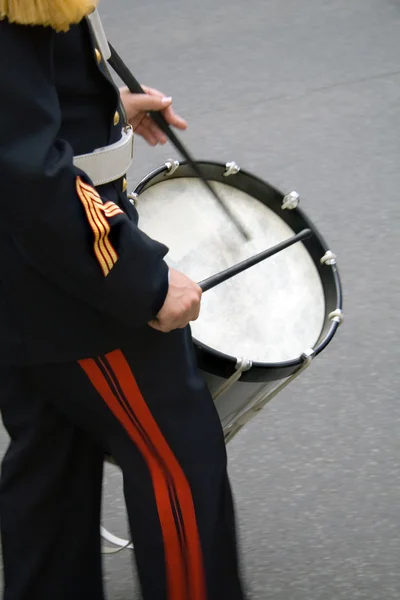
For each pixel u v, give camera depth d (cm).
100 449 526
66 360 427
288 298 526
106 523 664
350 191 956
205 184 517
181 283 410
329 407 752
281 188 957
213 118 1038
